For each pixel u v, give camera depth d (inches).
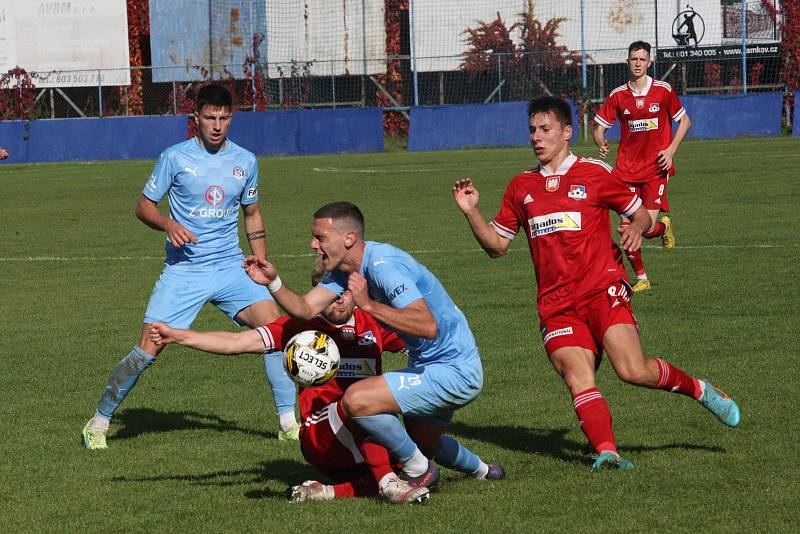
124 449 691.4
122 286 1350.9
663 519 512.4
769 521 505.0
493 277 1305.4
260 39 4153.5
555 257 626.5
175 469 642.8
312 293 564.7
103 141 3828.7
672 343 922.7
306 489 564.1
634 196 639.8
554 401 772.0
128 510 559.5
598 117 1322.6
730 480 571.2
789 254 1376.7
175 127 3806.6
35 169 3486.7
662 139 1301.7
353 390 547.5
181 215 738.8
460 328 563.8
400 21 4222.4
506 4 4197.8
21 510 564.1
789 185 2190.0
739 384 780.6
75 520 545.0
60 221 2091.5
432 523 520.1
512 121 3747.5
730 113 3663.9
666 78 4010.8
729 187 2207.2
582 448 658.2
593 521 514.3
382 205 2139.5
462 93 4205.2
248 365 942.4
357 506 552.7
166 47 4212.6
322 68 4190.5
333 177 2812.5
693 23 4153.5
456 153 3548.2
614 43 4192.9
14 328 1104.2
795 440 644.7
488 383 828.0
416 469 566.9
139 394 845.2
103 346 1013.2
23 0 4227.4
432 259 1456.7
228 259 752.3
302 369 553.9
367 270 548.4
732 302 1089.4
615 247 643.5
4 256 1636.3
